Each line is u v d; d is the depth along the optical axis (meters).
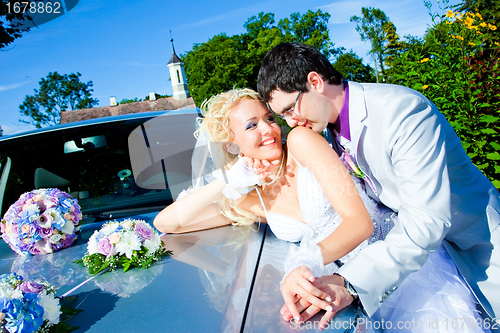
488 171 3.30
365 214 1.32
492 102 3.34
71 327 0.98
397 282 1.20
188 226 1.73
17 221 1.57
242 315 0.98
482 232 1.47
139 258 1.34
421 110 1.33
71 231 1.66
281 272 1.26
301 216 1.66
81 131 2.42
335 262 1.54
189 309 1.01
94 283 1.24
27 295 0.98
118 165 2.19
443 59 3.59
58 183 2.17
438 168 1.27
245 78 48.84
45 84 46.06
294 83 1.43
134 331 0.94
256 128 1.68
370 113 1.42
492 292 1.42
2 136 2.54
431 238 1.21
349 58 50.25
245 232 1.68
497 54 3.45
